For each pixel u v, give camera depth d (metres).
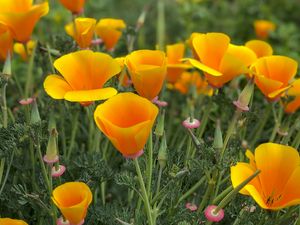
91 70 0.30
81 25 0.36
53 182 0.34
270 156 0.28
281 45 0.72
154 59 0.30
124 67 0.35
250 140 0.43
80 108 0.40
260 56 0.40
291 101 0.35
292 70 0.34
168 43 0.75
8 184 0.37
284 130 0.37
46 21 0.72
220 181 0.34
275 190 0.28
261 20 0.80
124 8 0.85
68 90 0.29
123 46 0.51
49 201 0.33
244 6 0.82
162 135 0.32
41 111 0.42
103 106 0.25
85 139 0.44
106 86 0.33
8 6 0.36
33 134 0.30
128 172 0.33
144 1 0.84
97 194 0.40
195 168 0.30
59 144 0.43
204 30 0.78
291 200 0.27
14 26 0.35
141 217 0.32
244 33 0.80
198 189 0.38
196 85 0.50
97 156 0.35
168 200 0.33
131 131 0.24
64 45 0.41
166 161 0.31
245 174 0.27
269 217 0.29
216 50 0.33
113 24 0.45
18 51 0.47
